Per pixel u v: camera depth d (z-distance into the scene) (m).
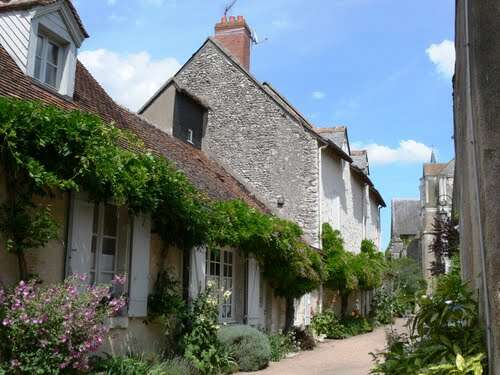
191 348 8.91
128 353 8.02
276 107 18.12
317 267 14.79
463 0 4.59
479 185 3.69
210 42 19.09
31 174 5.83
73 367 5.94
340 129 22.11
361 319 21.62
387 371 4.70
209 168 15.02
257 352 10.30
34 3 8.19
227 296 10.16
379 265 23.41
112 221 8.21
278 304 14.56
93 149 6.48
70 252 7.00
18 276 6.23
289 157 17.73
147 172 7.34
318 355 13.14
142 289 8.37
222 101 18.67
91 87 10.98
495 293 3.37
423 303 4.81
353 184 23.27
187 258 9.73
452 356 4.15
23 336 5.63
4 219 6.01
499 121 3.55
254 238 10.95
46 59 8.67
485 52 3.68
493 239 3.42
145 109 15.06
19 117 5.92
